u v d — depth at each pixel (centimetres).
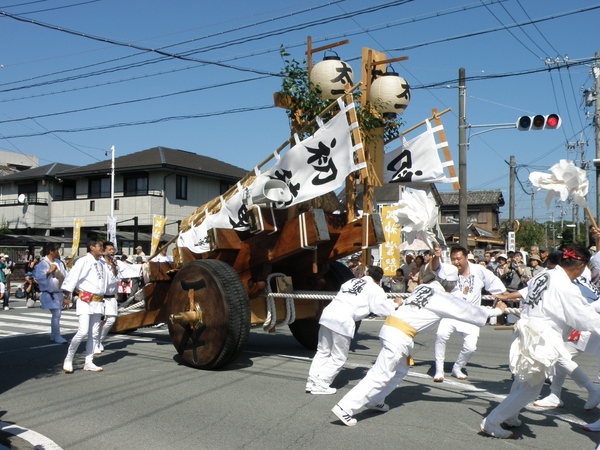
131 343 957
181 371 722
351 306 579
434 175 848
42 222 3281
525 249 4500
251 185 739
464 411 543
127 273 1304
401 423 502
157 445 449
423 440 458
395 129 873
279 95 800
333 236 757
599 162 721
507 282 1295
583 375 543
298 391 616
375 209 846
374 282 588
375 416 525
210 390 622
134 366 759
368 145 810
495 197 4578
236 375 696
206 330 711
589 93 1681
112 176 2766
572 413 543
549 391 640
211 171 3147
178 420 513
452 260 716
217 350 698
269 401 576
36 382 668
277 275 773
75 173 3133
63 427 496
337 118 657
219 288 698
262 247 757
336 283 854
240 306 697
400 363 505
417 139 862
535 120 1266
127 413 537
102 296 736
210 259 750
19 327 1191
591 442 457
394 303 568
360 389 491
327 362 604
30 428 494
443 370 745
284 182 711
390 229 1230
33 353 869
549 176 534
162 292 920
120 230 3009
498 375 712
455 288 706
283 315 793
